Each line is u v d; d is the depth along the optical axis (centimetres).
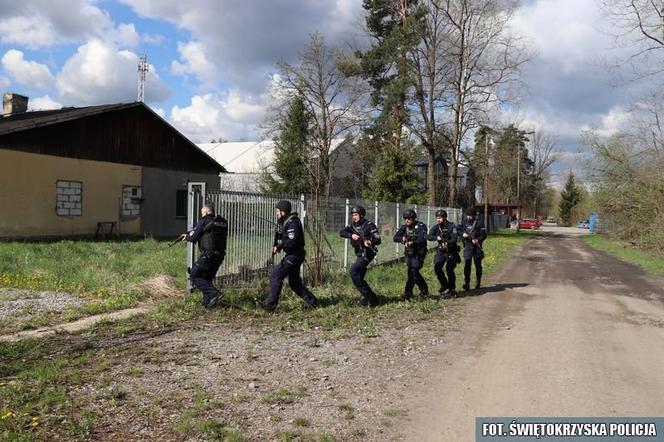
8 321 757
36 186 2044
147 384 508
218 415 441
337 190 4356
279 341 687
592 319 879
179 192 2767
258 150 4756
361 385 528
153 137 2602
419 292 1136
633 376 569
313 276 1134
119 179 2416
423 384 536
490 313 915
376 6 3719
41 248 1582
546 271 1648
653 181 2603
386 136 3750
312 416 447
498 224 6028
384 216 1667
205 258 843
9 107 2980
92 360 579
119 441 389
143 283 997
